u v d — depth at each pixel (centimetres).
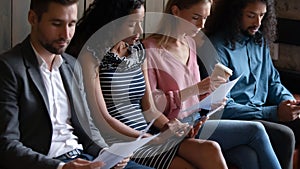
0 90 173
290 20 321
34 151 175
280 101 275
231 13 262
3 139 172
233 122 237
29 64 179
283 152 250
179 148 218
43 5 176
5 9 220
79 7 240
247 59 268
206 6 236
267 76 278
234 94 263
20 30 226
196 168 216
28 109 176
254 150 235
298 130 266
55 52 181
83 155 191
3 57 176
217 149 212
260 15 262
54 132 184
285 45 328
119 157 173
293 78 307
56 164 168
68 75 190
